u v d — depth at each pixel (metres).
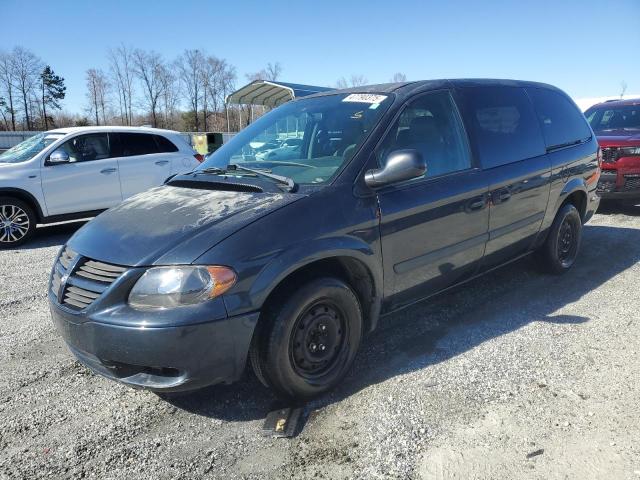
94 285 2.68
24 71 66.62
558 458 2.42
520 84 4.70
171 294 2.49
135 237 2.77
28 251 7.30
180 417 2.90
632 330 3.77
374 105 3.55
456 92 3.96
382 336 3.81
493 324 3.95
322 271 3.00
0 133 38.06
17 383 3.34
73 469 2.49
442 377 3.17
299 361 2.87
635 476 2.29
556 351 3.47
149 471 2.46
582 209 5.29
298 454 2.53
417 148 3.51
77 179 8.21
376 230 3.12
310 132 3.68
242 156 3.81
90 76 66.56
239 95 25.42
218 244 2.59
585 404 2.84
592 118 9.48
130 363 2.54
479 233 3.86
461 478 2.31
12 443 2.71
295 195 2.97
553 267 4.97
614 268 5.30
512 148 4.22
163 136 9.37
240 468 2.45
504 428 2.65
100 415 2.96
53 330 4.19
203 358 2.53
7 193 7.58
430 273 3.55
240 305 2.56
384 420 2.76
